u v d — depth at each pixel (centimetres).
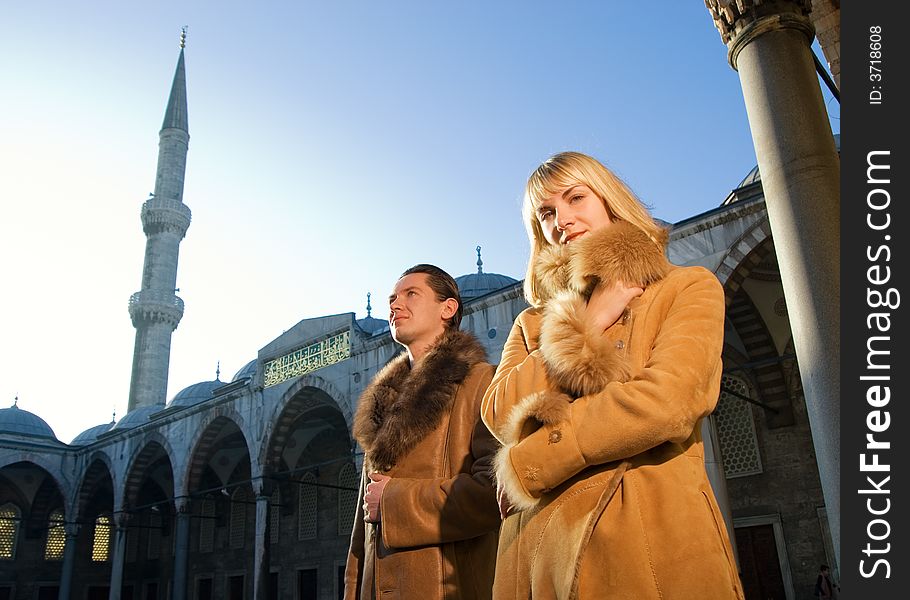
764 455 1956
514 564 163
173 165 5059
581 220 193
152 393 4381
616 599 139
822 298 436
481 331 1864
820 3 786
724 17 552
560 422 154
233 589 3259
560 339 165
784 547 1859
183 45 5709
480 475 242
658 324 170
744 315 1966
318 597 2884
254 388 2648
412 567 246
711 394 155
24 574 3581
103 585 3741
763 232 1408
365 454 294
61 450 3488
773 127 496
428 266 326
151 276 4681
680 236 1524
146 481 3812
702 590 137
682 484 151
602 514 148
